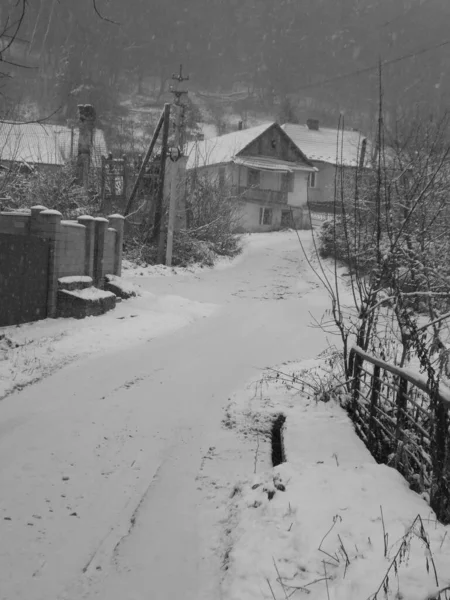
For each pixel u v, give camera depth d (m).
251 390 9.09
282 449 6.40
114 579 4.09
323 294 24.41
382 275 7.71
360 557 3.69
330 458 5.80
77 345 12.35
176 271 28.59
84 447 6.62
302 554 3.88
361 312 7.81
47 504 5.17
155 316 16.53
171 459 6.40
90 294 15.99
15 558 4.29
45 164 36.25
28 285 14.36
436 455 4.32
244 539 4.28
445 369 5.44
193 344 13.30
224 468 6.16
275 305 21.03
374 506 4.35
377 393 6.48
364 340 8.35
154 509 5.16
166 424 7.60
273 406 8.08
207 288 24.95
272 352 12.66
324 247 33.56
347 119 97.44
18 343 12.23
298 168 50.50
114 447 6.69
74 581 4.05
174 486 5.67
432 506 4.39
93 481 5.71
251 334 14.92
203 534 4.73
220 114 108.94
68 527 4.78
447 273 9.45
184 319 16.83
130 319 15.79
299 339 14.42
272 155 50.62
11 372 9.85
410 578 3.33
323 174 57.03
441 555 3.56
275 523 4.36
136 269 27.78
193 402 8.66
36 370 10.17
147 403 8.52
